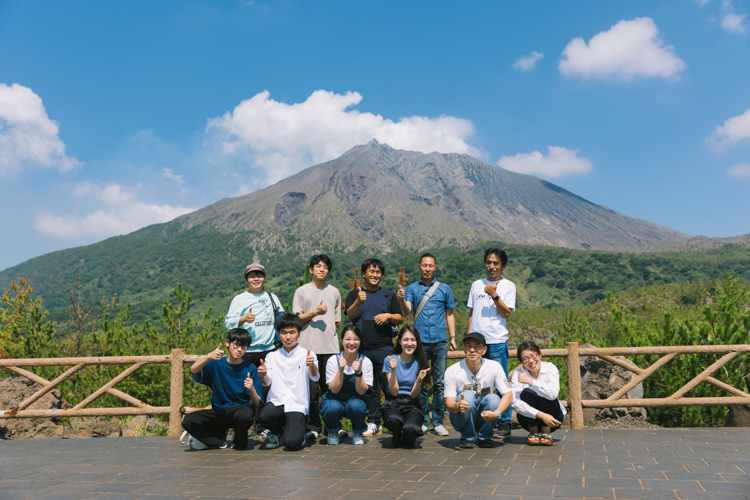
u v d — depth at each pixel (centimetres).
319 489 386
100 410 673
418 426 548
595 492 361
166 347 1380
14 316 1360
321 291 654
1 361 674
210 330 1459
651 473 413
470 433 546
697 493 353
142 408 678
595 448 524
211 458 523
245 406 568
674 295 5209
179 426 675
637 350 648
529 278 19162
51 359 677
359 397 610
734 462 445
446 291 668
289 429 558
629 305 5178
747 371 876
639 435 591
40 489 403
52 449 589
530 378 568
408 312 664
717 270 18525
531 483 392
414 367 582
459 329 2805
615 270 18900
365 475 431
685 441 547
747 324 889
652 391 923
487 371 559
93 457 537
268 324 646
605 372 870
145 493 385
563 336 1936
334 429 590
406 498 357
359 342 588
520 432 655
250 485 403
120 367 1147
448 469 447
